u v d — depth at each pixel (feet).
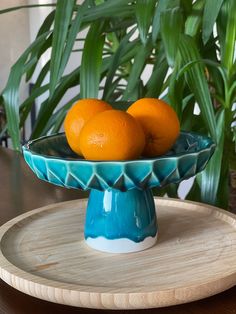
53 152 1.91
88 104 1.77
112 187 1.57
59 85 2.94
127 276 1.63
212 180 2.43
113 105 2.63
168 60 2.38
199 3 2.77
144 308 1.49
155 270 1.67
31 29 8.07
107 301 1.47
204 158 1.65
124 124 1.57
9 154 3.62
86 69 2.68
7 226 2.02
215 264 1.70
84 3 2.70
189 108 2.80
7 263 1.69
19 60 2.77
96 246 1.83
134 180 1.55
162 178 1.57
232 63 2.62
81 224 2.07
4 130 3.45
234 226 2.02
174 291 1.48
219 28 2.74
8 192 2.77
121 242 1.79
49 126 3.03
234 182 2.94
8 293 1.67
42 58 6.84
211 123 2.37
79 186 1.60
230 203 2.99
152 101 1.73
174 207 2.25
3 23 7.89
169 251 1.81
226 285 1.56
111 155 1.58
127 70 3.52
